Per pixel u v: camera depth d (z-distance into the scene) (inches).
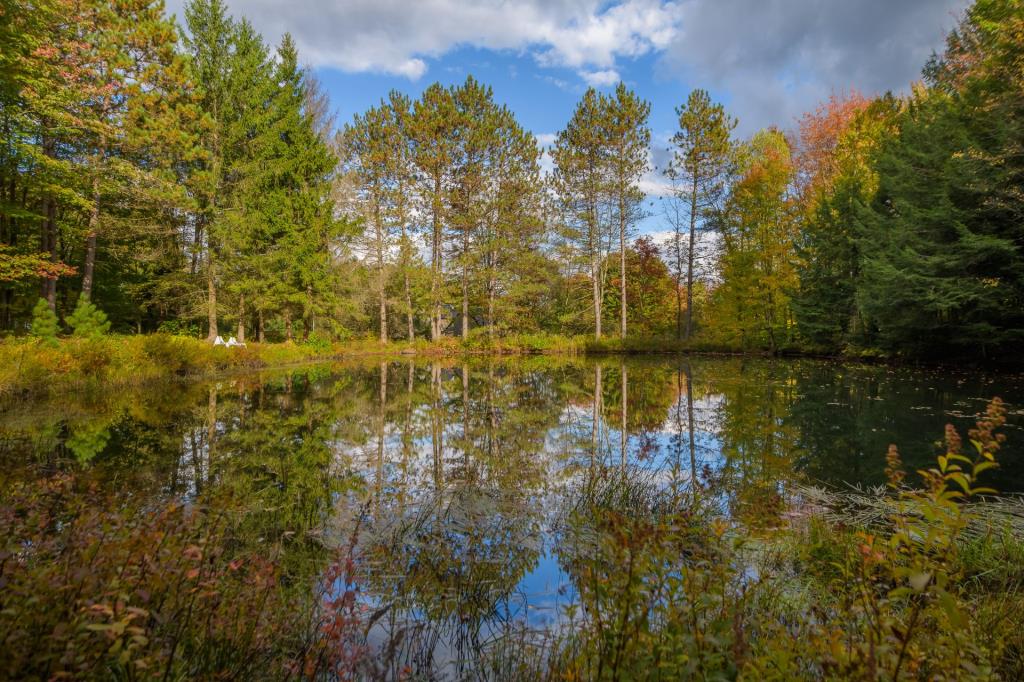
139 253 860.6
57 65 576.1
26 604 71.4
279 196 962.7
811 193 1103.6
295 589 134.0
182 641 92.6
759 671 67.7
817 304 925.2
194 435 334.0
